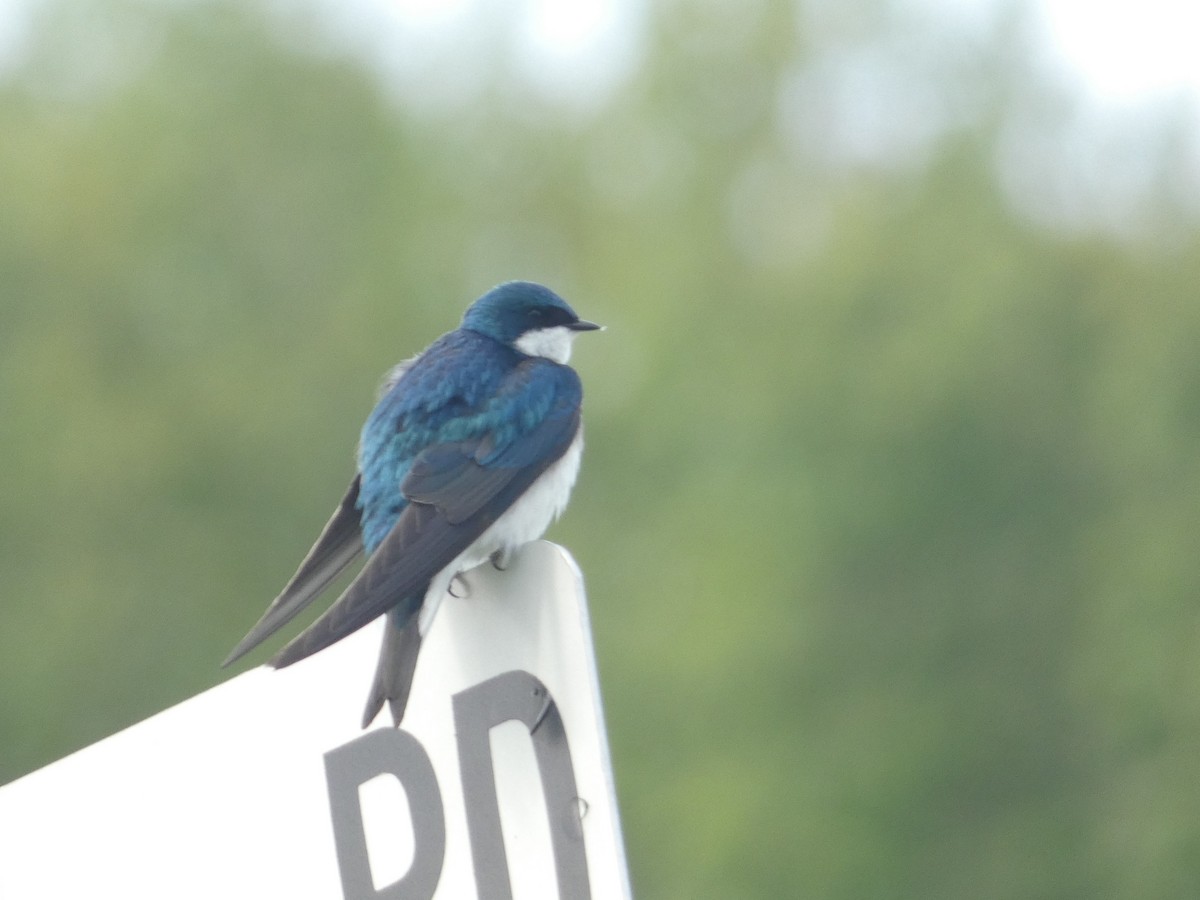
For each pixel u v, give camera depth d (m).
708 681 15.75
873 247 18.42
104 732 19.39
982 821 15.51
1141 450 17.23
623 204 28.22
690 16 27.14
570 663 3.32
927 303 17.53
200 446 20.59
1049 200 20.73
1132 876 15.37
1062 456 16.92
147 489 20.25
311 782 3.59
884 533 16.05
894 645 15.73
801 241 24.62
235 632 20.00
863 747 15.30
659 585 17.81
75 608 19.44
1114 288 18.33
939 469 16.47
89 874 3.77
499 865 3.34
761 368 17.61
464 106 28.84
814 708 15.52
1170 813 15.35
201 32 23.75
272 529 20.70
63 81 23.80
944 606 15.90
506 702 3.40
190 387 20.88
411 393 5.18
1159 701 15.75
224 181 22.75
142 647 19.69
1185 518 16.61
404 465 4.96
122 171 22.09
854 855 15.13
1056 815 15.42
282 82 23.59
